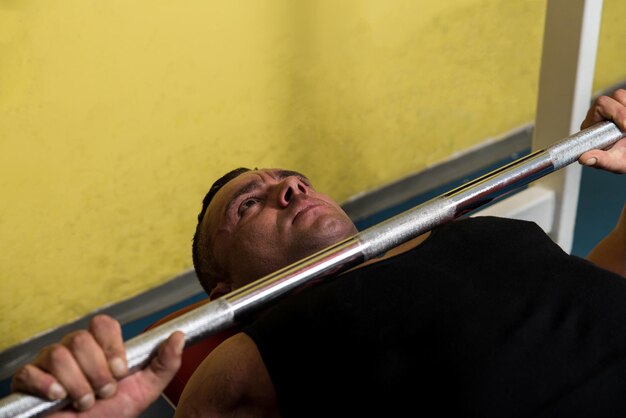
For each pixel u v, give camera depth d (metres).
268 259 1.60
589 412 1.20
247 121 2.96
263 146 3.04
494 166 3.63
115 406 1.09
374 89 3.22
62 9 2.49
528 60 3.60
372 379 1.23
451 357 1.22
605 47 3.88
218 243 1.69
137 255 2.91
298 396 1.26
